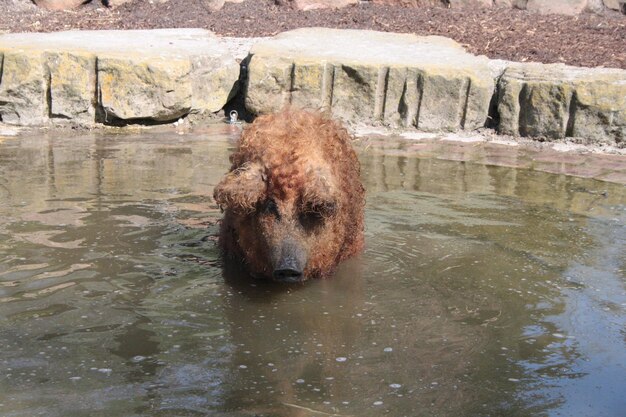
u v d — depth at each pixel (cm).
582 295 238
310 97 473
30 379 181
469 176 371
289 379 185
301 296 236
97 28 618
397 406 173
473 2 680
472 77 459
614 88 434
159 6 684
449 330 213
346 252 260
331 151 246
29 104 463
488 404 175
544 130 448
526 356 199
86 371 186
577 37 576
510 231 295
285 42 518
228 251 262
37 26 621
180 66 464
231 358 194
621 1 678
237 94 504
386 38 547
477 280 249
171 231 287
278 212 230
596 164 399
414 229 295
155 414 168
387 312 225
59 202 315
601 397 180
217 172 367
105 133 454
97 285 238
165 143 427
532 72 460
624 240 287
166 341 203
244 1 698
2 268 247
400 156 408
